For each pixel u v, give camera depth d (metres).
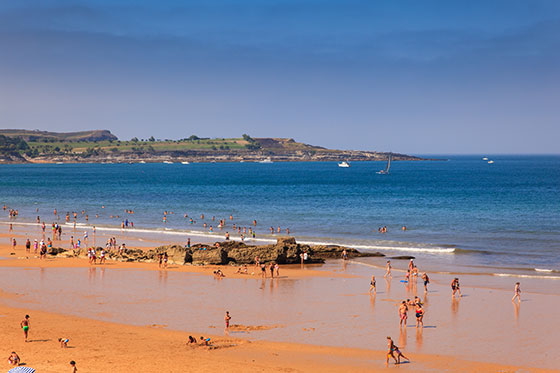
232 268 57.59
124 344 32.22
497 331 35.94
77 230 89.06
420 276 53.75
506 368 29.41
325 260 62.78
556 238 78.44
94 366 28.17
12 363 27.78
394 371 28.86
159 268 56.81
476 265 59.50
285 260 61.22
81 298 43.78
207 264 59.62
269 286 48.94
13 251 67.62
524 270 56.56
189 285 49.06
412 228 89.69
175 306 41.69
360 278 52.75
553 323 37.66
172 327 36.25
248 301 43.50
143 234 84.62
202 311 40.31
